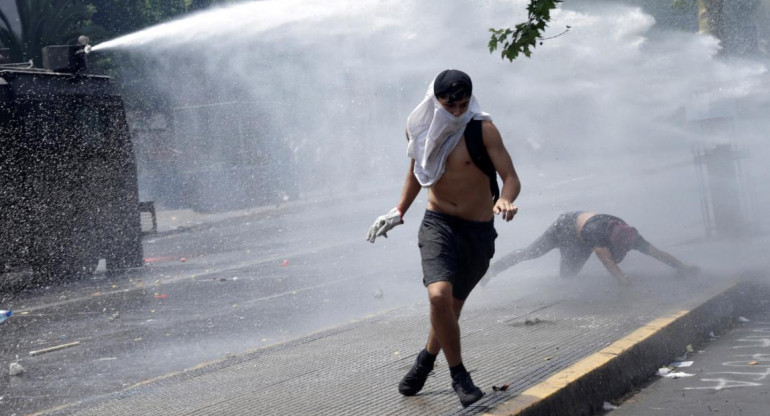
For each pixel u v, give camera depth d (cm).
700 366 1170
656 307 1337
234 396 1030
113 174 2791
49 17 6147
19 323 1867
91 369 1380
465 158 909
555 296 1512
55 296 2267
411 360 1141
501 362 1077
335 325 1484
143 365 1391
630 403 1034
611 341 1148
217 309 1908
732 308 1428
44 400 1196
